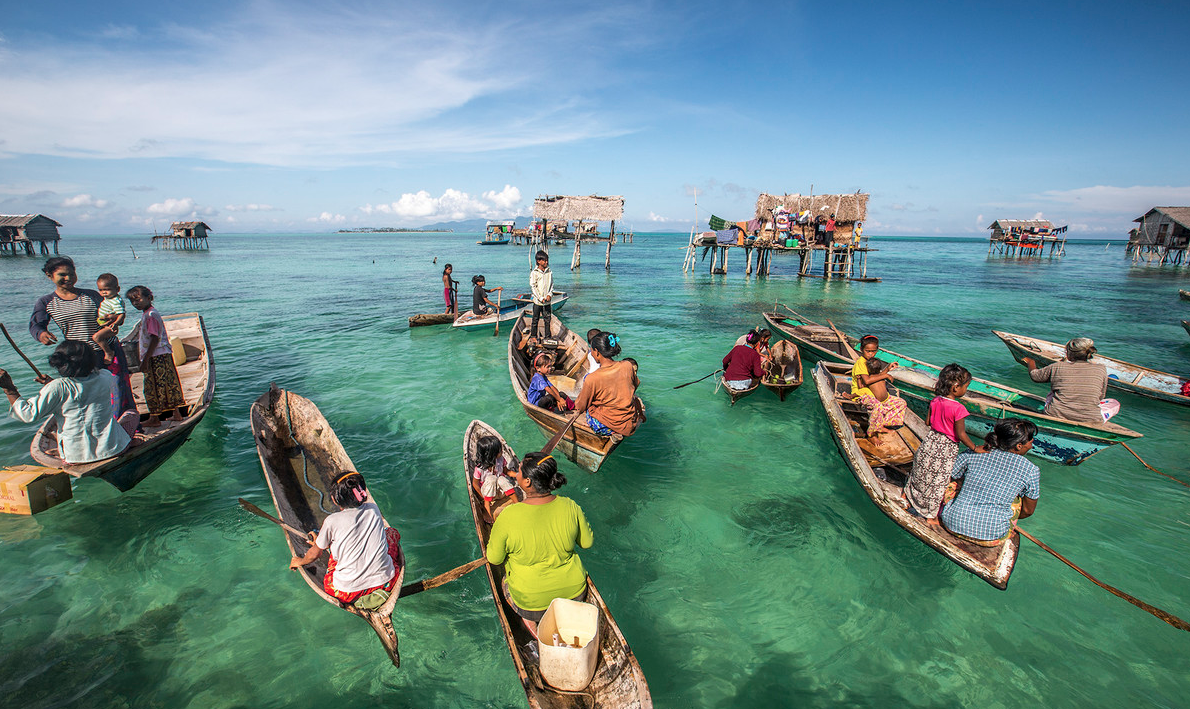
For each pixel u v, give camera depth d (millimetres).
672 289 27406
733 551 5645
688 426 8758
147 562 5281
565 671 3398
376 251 70250
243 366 12008
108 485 6559
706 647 4453
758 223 32125
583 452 6711
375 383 10852
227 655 4285
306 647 4398
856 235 31062
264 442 6375
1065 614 4785
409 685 4094
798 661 4320
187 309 19953
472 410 9328
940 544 4941
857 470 6230
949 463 5191
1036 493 4668
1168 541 5742
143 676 4062
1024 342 12406
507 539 3824
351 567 4137
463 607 4852
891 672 4215
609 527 6027
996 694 4016
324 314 19000
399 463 7395
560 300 19359
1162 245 44062
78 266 41812
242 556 5418
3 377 5188
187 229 72875
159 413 6953
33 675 4020
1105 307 22297
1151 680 4113
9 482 5793
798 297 24750
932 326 17984
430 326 16516
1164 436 8398
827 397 7734
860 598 4996
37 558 5262
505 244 87250
